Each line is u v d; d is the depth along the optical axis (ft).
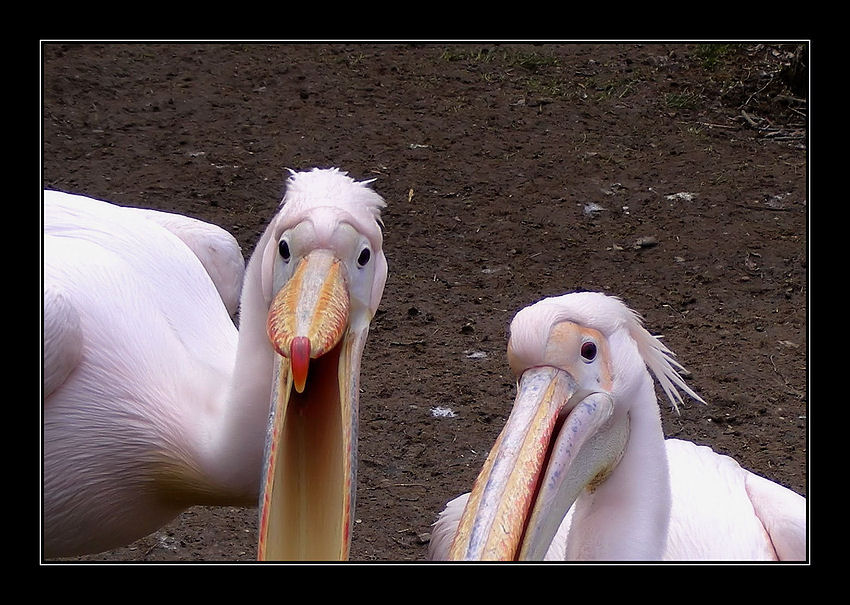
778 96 60.54
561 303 20.45
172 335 25.57
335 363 21.07
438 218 48.62
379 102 59.52
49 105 56.34
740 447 34.04
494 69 63.87
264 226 47.19
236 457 23.65
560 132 57.16
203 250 29.81
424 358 38.40
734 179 53.01
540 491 19.19
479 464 32.99
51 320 23.43
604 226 48.57
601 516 20.76
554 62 64.75
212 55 63.31
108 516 24.95
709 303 42.63
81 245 26.02
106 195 48.62
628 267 45.27
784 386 37.19
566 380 19.98
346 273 20.59
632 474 20.66
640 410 20.59
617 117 59.16
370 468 32.73
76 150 52.44
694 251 46.50
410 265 44.75
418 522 30.48
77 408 24.26
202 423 24.22
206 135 54.85
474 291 43.11
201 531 30.27
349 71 62.64
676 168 54.03
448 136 56.18
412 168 52.85
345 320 19.75
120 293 25.35
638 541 20.39
